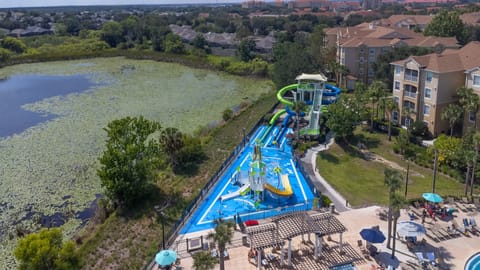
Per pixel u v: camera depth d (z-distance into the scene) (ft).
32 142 246.06
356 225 149.79
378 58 340.59
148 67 529.04
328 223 131.64
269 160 219.41
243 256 134.21
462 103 215.72
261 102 338.13
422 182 184.85
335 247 137.08
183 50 592.19
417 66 233.14
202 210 167.94
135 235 151.84
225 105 337.72
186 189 187.62
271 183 192.13
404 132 230.89
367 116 263.29
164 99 356.38
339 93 305.32
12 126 278.26
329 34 437.17
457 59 235.61
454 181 185.78
